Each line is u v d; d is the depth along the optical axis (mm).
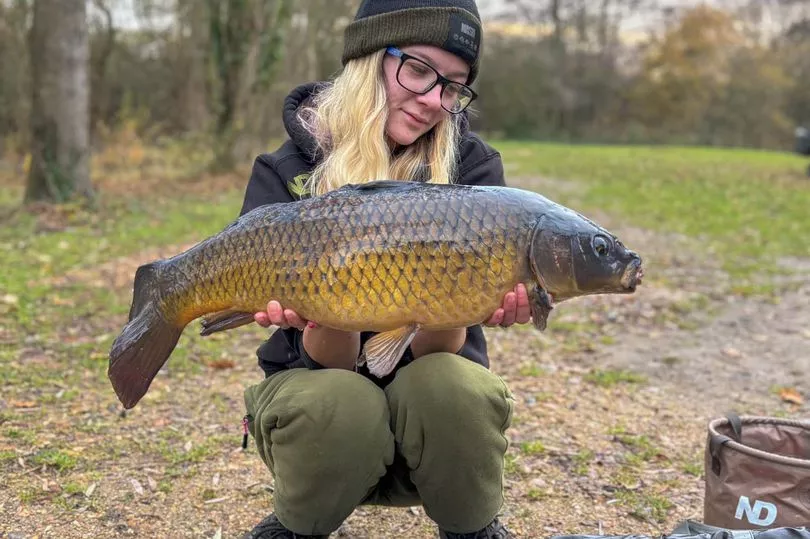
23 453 3521
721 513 2713
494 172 2818
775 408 4480
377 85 2629
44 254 7957
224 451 3678
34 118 11023
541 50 46656
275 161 2676
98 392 4359
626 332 6012
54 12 10805
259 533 2578
